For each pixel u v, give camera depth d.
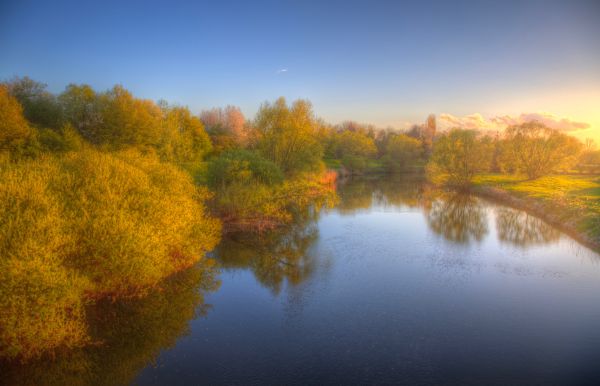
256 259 25.33
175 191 22.67
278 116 52.75
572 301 18.52
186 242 21.66
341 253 26.67
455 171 66.88
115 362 13.35
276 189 38.06
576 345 14.56
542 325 16.16
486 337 15.23
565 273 22.39
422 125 160.25
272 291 19.97
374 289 20.22
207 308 17.88
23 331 12.09
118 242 16.00
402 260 25.08
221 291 19.98
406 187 67.56
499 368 13.12
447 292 19.78
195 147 71.94
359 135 120.56
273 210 35.00
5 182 14.19
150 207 19.06
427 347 14.52
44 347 13.11
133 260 16.20
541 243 28.95
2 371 12.44
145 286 18.91
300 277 22.05
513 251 26.92
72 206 16.16
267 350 14.28
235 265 24.19
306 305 18.28
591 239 27.89
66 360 13.35
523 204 44.91
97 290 16.89
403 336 15.33
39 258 12.53
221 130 96.50
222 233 30.62
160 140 59.72
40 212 14.04
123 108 56.97
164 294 19.17
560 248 27.55
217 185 35.44
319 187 50.53
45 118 53.06
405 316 17.08
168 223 19.55
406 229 33.91
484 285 20.69
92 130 57.91
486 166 68.00
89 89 59.25
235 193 32.75
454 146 67.06
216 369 13.02
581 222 31.53
